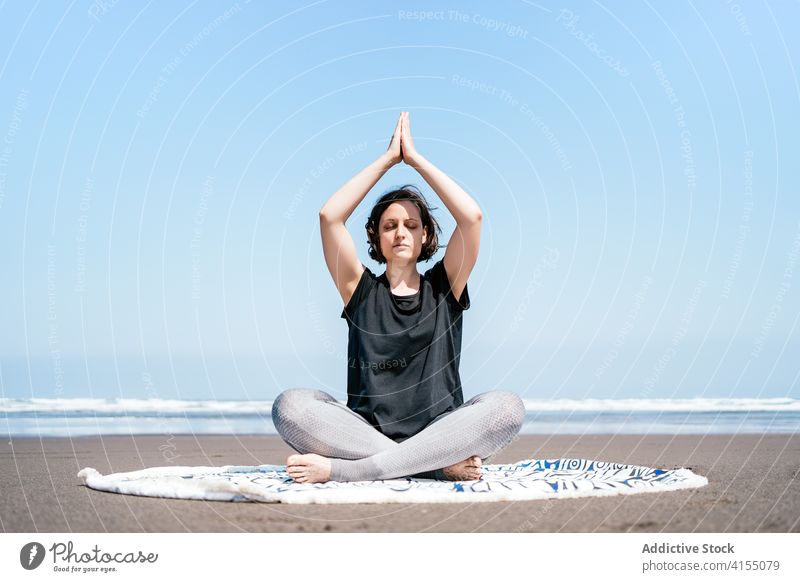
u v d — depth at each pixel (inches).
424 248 171.0
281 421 148.3
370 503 128.9
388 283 165.2
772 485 152.1
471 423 143.9
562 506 127.6
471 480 147.2
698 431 332.5
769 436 303.1
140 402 436.8
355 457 147.1
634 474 161.8
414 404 153.9
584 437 303.4
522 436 311.3
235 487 131.3
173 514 122.4
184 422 383.9
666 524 116.3
